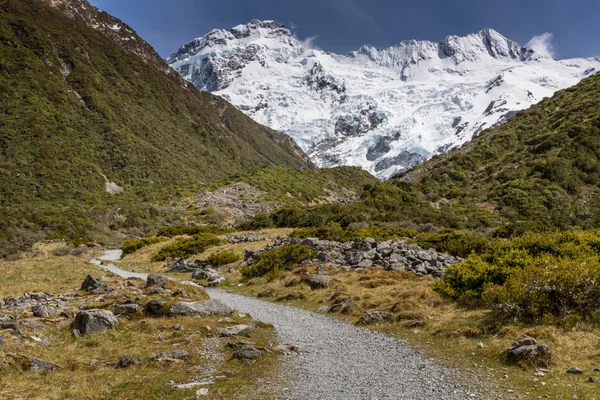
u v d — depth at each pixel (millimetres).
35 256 60688
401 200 80188
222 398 9969
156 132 185875
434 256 29328
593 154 74500
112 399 9781
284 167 159500
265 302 24047
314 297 23359
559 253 20000
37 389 10133
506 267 18453
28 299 20875
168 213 107500
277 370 12039
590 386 9453
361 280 24891
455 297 19188
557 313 14203
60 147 130750
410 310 18047
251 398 9977
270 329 17281
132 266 46688
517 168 81312
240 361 12844
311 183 152375
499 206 69000
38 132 127750
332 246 34031
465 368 11523
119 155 145500
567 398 9031
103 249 76188
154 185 140250
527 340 12078
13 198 99938
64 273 33125
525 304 14828
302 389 10539
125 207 109125
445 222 63219
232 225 89000
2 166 110375
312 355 13531
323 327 17531
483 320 15578
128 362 12391
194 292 22938
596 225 51656
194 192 126000
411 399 9672
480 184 83750
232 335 15766
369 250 31328
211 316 18703
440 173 92875
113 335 15273
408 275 24953
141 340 14852
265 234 55531
